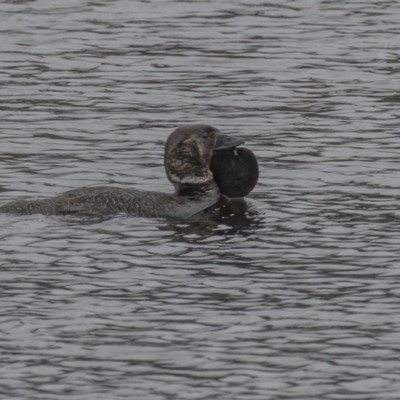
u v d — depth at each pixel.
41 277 22.14
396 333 19.56
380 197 27.98
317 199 27.97
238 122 35.66
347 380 17.86
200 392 17.45
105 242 24.19
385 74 41.44
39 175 30.12
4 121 35.81
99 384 17.72
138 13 51.84
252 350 18.89
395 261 23.16
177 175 27.97
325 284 21.86
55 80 41.16
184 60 43.88
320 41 46.53
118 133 34.59
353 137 33.72
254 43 46.31
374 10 52.19
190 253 23.66
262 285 21.78
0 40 46.91
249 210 27.08
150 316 20.27
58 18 50.75
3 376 17.97
